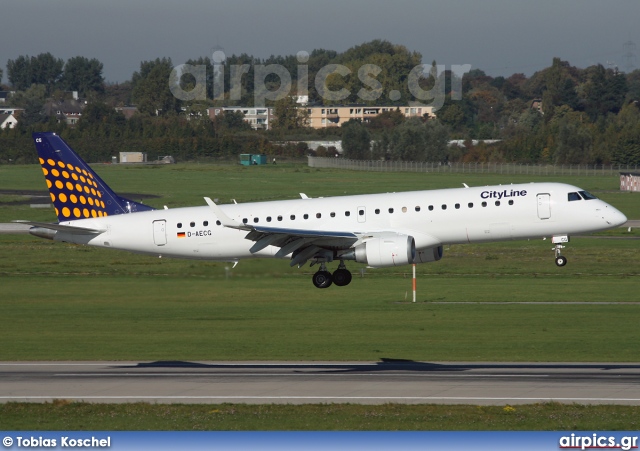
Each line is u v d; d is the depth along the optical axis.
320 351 135.62
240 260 171.25
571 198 158.00
